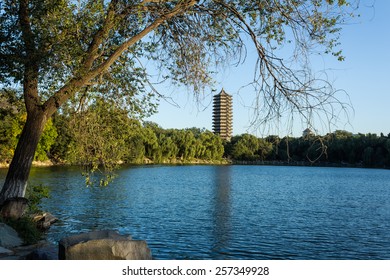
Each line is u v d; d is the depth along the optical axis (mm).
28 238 12016
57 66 11016
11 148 60406
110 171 14859
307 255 15961
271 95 9016
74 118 14125
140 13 11391
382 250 17109
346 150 108438
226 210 28609
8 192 12281
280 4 9734
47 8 10875
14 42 10438
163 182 56219
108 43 12781
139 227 20609
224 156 152875
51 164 81938
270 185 57594
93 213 24453
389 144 102625
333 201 37500
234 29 11250
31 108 12422
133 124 14688
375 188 55094
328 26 9305
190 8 11938
